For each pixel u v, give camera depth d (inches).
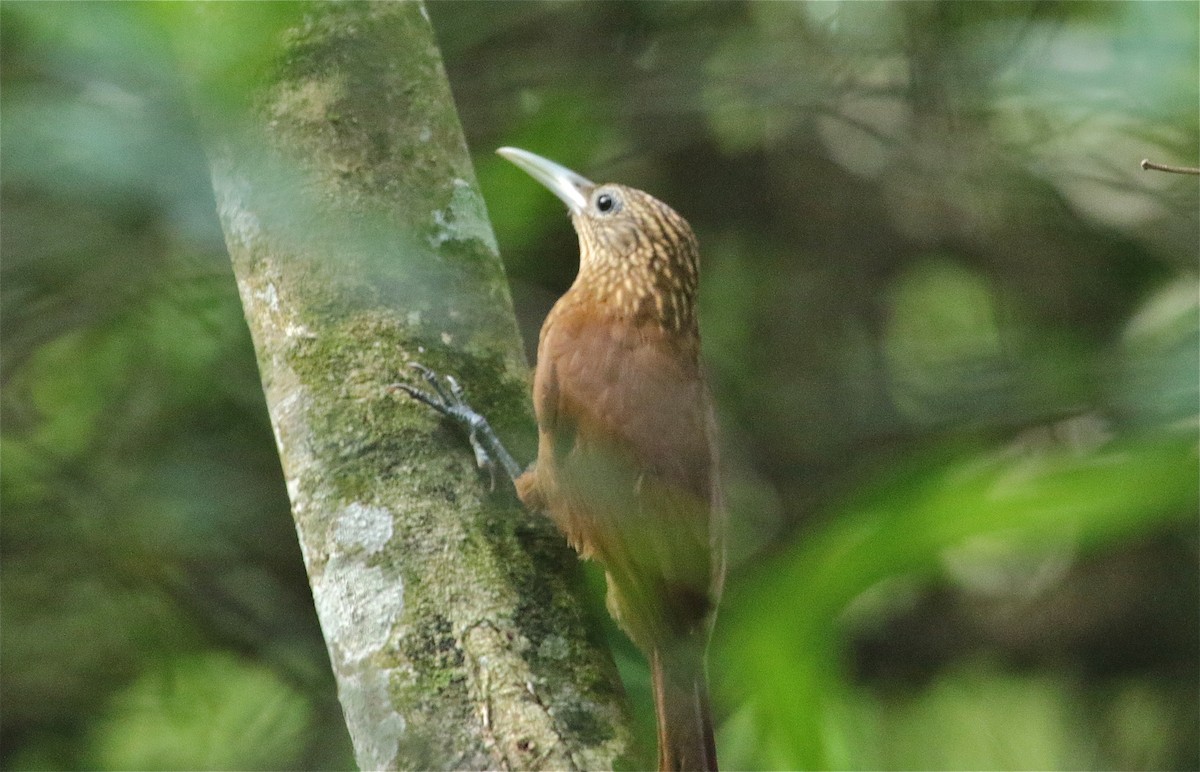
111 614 429.4
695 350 310.7
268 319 242.5
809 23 483.8
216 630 429.7
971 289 520.7
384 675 213.5
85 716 442.9
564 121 454.0
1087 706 479.8
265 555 431.8
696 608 255.3
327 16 255.3
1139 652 479.2
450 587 219.9
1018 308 489.4
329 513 228.2
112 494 422.6
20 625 429.4
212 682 445.7
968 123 474.3
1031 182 480.7
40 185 270.7
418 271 245.4
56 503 421.7
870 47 472.4
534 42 482.3
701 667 252.7
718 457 287.6
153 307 424.8
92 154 245.1
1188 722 471.2
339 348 237.6
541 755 202.2
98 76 233.9
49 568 422.6
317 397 235.1
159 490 419.8
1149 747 474.0
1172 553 475.8
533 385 275.9
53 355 449.7
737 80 466.6
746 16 488.4
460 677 211.3
